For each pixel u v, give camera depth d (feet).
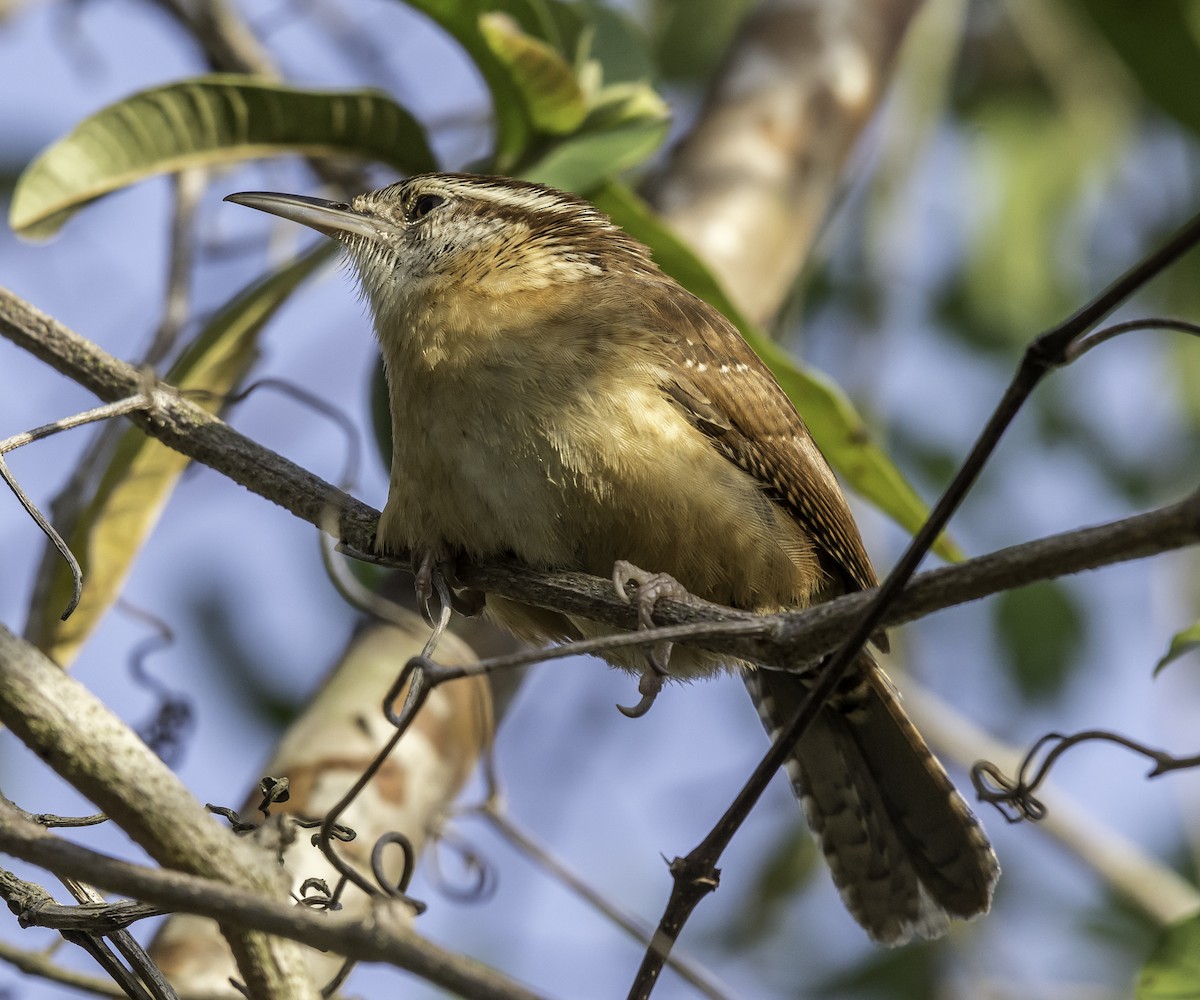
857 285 39.47
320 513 22.71
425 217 26.20
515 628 25.46
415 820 26.05
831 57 36.94
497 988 12.88
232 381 28.86
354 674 27.55
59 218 26.27
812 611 18.01
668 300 25.50
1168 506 15.23
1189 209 41.09
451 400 23.47
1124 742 17.87
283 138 28.19
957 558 28.91
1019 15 40.81
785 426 25.75
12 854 13.75
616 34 32.55
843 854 26.21
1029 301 40.81
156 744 25.84
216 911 13.41
